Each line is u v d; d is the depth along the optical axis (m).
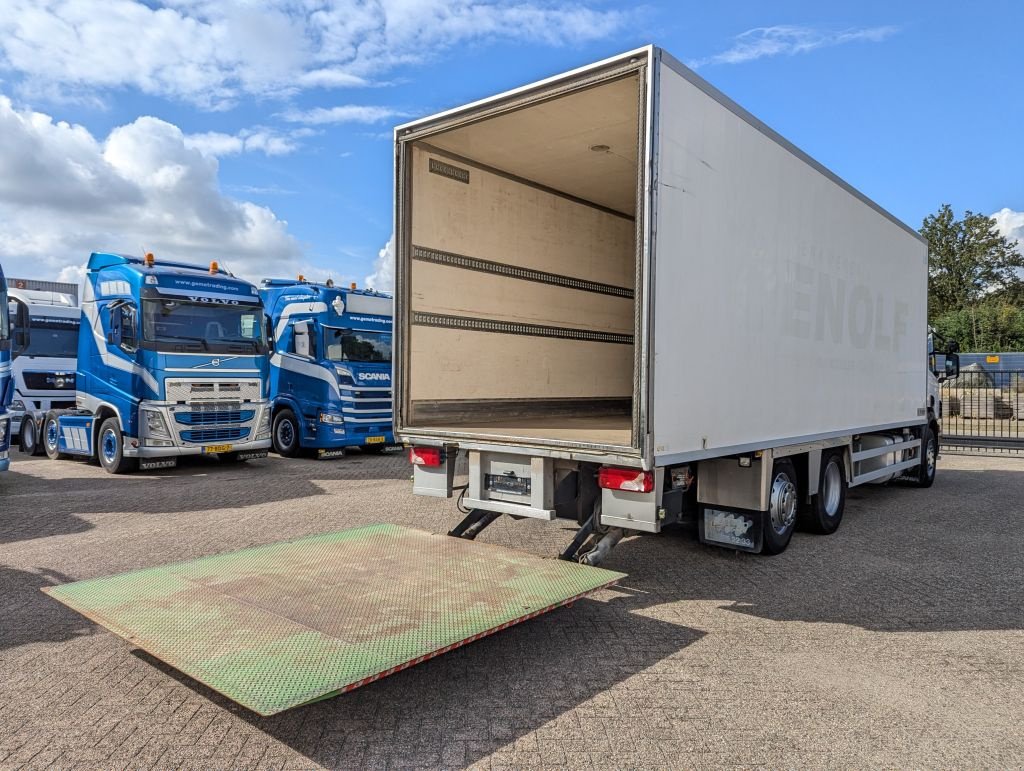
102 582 4.40
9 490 9.91
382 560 4.88
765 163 5.57
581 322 8.15
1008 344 49.16
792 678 3.89
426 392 6.26
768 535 6.04
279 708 2.79
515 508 5.20
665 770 2.97
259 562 4.82
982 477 12.09
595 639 4.45
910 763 3.04
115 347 11.24
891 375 8.55
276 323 14.41
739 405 5.27
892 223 8.41
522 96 5.04
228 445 11.62
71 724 3.35
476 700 3.62
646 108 4.27
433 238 6.31
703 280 4.80
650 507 4.53
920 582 5.70
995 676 3.95
